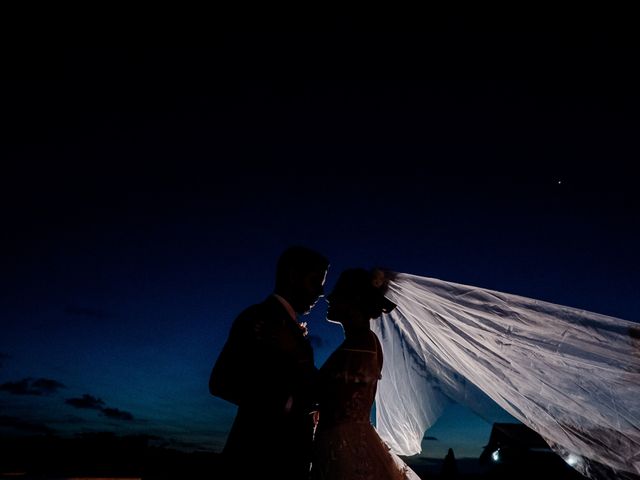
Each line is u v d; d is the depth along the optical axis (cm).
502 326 315
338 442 267
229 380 251
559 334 305
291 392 257
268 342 255
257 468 243
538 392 300
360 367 278
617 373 290
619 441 280
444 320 324
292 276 275
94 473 511
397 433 348
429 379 351
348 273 296
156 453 603
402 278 324
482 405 339
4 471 541
